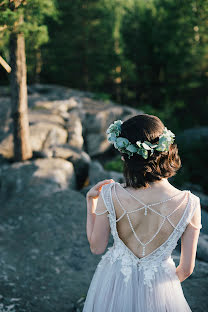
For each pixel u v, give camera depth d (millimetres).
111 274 1770
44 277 4141
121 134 1630
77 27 16109
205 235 4875
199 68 17328
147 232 1627
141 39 17891
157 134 1586
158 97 19609
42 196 6176
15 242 4941
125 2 18469
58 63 16734
